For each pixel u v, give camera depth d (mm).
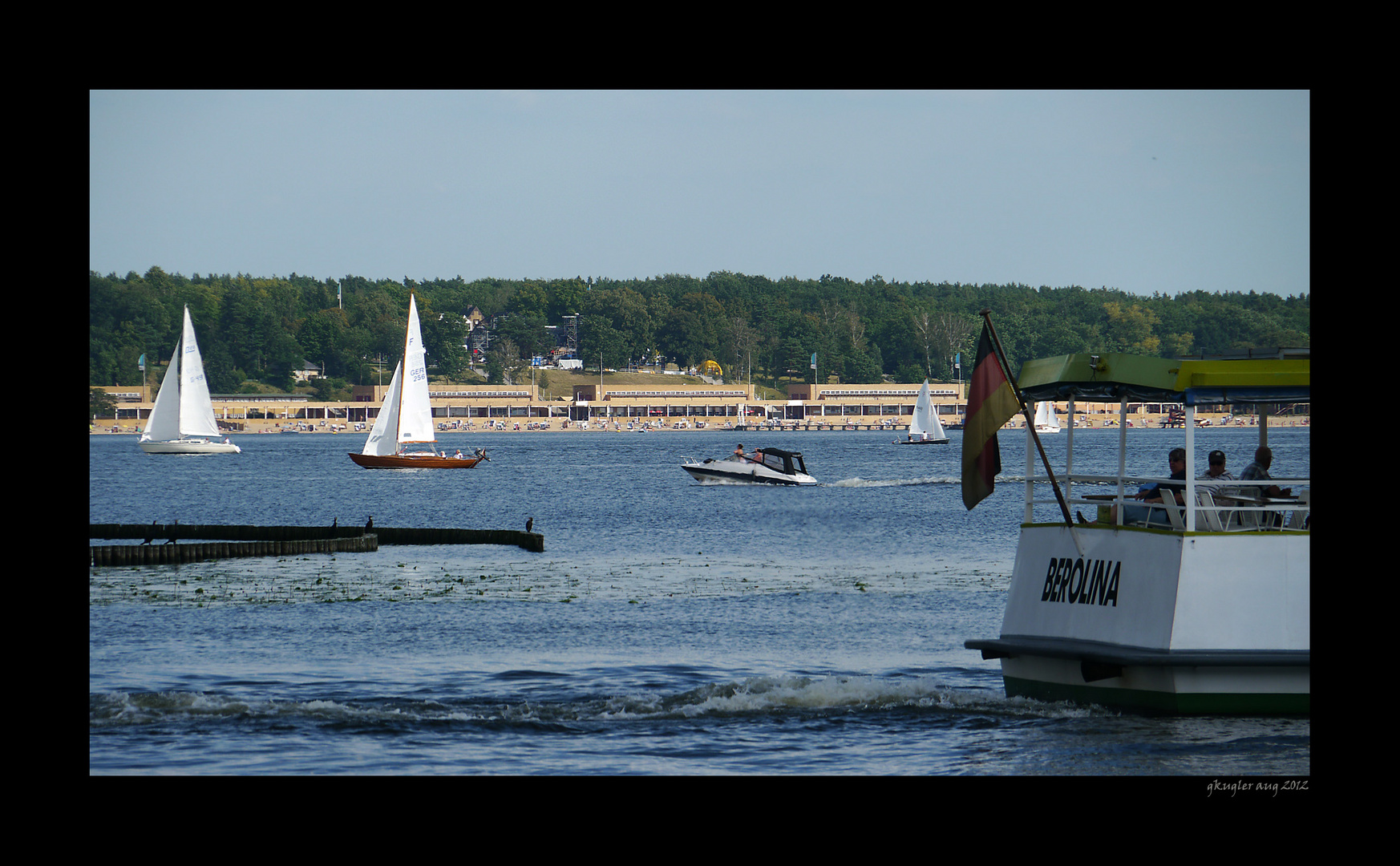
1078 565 86688
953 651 121688
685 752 83625
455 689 105125
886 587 172250
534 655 121312
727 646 125562
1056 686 88938
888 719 89438
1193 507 80125
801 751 83250
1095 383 84812
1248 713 80375
